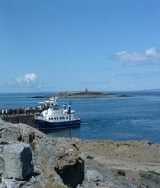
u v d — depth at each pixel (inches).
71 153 982.4
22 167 761.0
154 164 1931.6
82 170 1008.9
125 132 4490.7
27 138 991.6
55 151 966.4
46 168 861.8
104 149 2348.7
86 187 1017.5
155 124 5339.6
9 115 4463.6
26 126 1035.9
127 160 2017.7
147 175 1498.5
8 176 761.6
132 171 1701.5
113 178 1454.2
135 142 2593.5
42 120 4537.4
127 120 5940.0
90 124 5383.9
